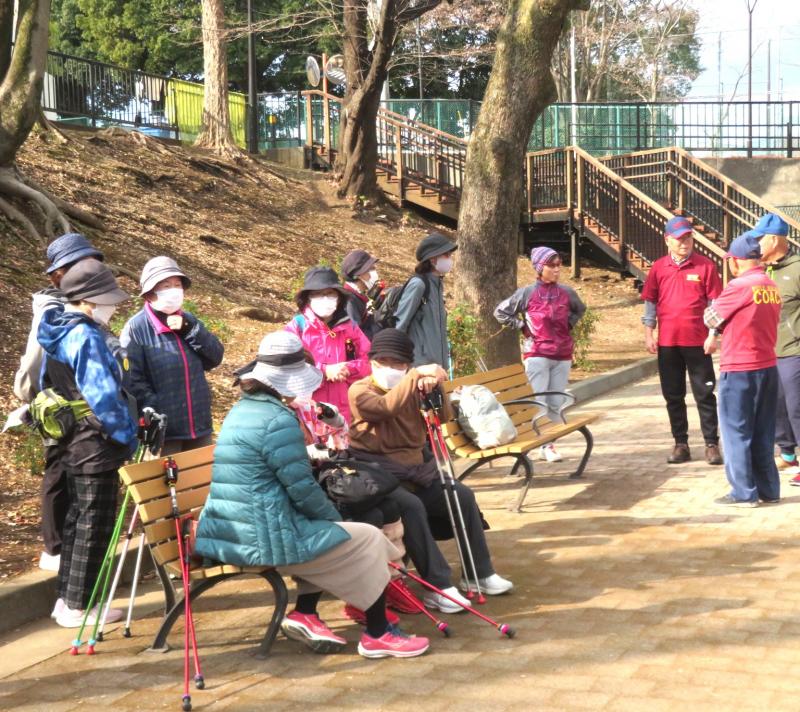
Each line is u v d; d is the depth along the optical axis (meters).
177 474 4.99
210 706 4.23
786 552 6.00
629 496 7.50
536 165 22.59
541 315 8.64
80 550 5.11
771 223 7.73
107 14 39.94
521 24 11.34
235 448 4.64
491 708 4.08
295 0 37.78
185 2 38.53
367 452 5.56
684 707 4.00
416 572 5.98
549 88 11.43
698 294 8.30
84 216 14.77
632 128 29.36
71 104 22.22
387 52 21.88
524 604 5.31
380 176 24.45
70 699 4.34
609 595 5.38
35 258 12.76
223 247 17.05
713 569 5.74
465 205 11.57
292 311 14.80
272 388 4.71
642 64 43.75
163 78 24.42
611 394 12.50
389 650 4.68
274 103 26.70
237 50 39.06
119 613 5.35
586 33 40.09
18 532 6.38
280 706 4.20
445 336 7.39
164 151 20.84
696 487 7.67
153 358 5.62
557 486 7.91
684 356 8.38
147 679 4.54
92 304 5.05
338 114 25.62
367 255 7.16
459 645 4.80
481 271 11.51
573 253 21.97
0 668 4.70
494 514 7.18
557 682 4.30
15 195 13.67
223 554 4.67
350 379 6.28
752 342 6.97
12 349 10.20
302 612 4.85
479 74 41.66
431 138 24.17
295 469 4.60
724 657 4.48
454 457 9.10
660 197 22.52
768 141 29.23
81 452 5.06
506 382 8.13
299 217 20.95
